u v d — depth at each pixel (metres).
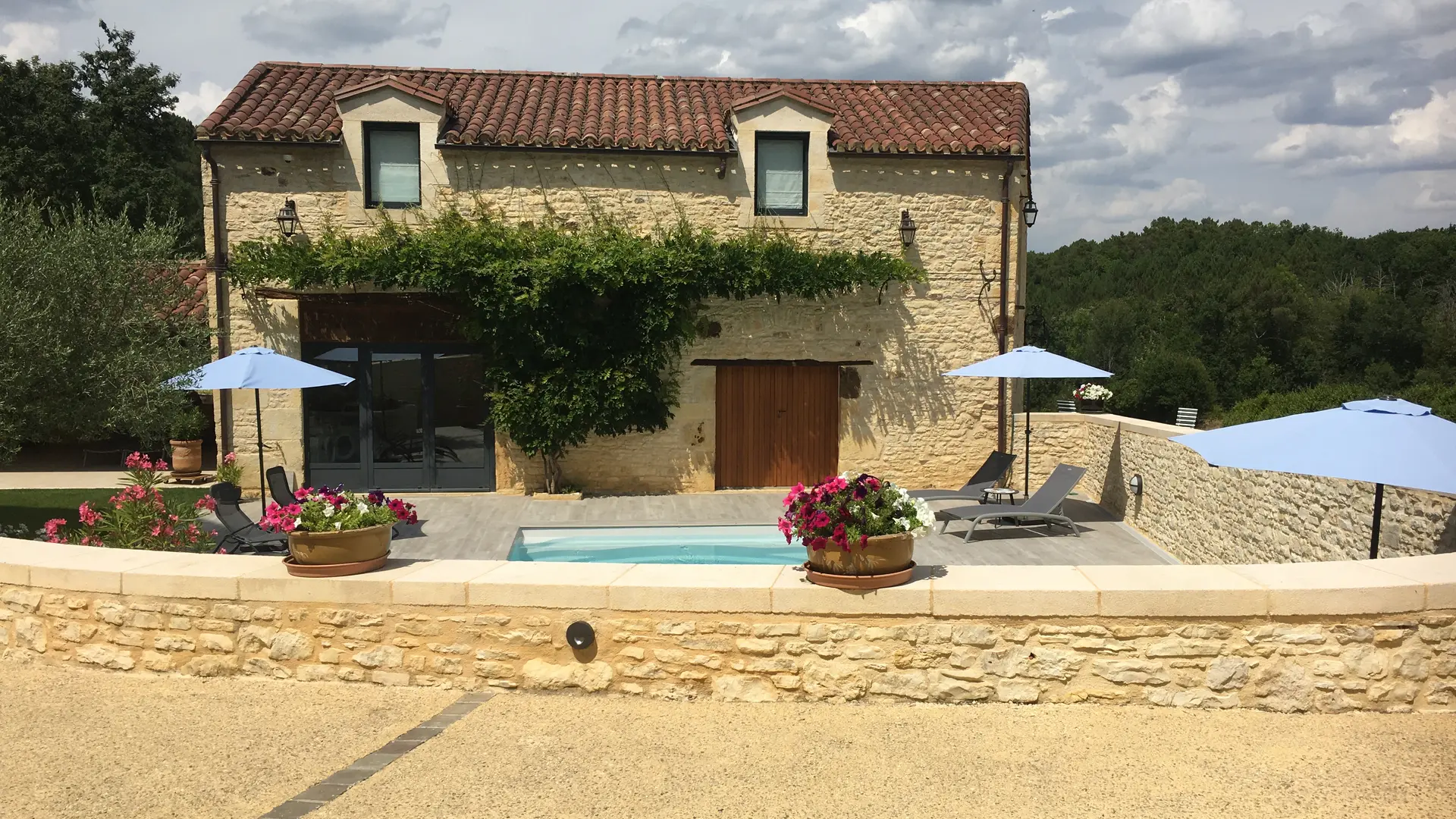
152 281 9.98
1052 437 14.33
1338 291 43.53
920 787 4.01
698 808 3.84
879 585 4.90
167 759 4.32
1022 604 4.84
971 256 13.52
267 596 5.31
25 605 5.74
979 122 13.98
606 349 12.82
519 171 12.73
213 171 12.27
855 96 14.95
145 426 9.13
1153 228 62.50
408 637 5.22
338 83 13.91
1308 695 4.74
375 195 12.73
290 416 12.74
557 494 12.92
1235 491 9.11
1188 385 29.95
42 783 4.09
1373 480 5.06
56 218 9.62
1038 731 4.57
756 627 4.98
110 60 25.45
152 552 6.01
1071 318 45.50
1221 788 3.97
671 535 10.65
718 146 12.77
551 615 5.10
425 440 13.16
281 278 11.97
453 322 12.93
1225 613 4.75
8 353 8.41
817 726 4.67
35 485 14.14
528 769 4.20
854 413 13.62
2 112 22.47
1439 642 4.72
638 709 4.91
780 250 12.73
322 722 4.76
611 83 14.72
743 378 13.65
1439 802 3.83
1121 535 11.26
